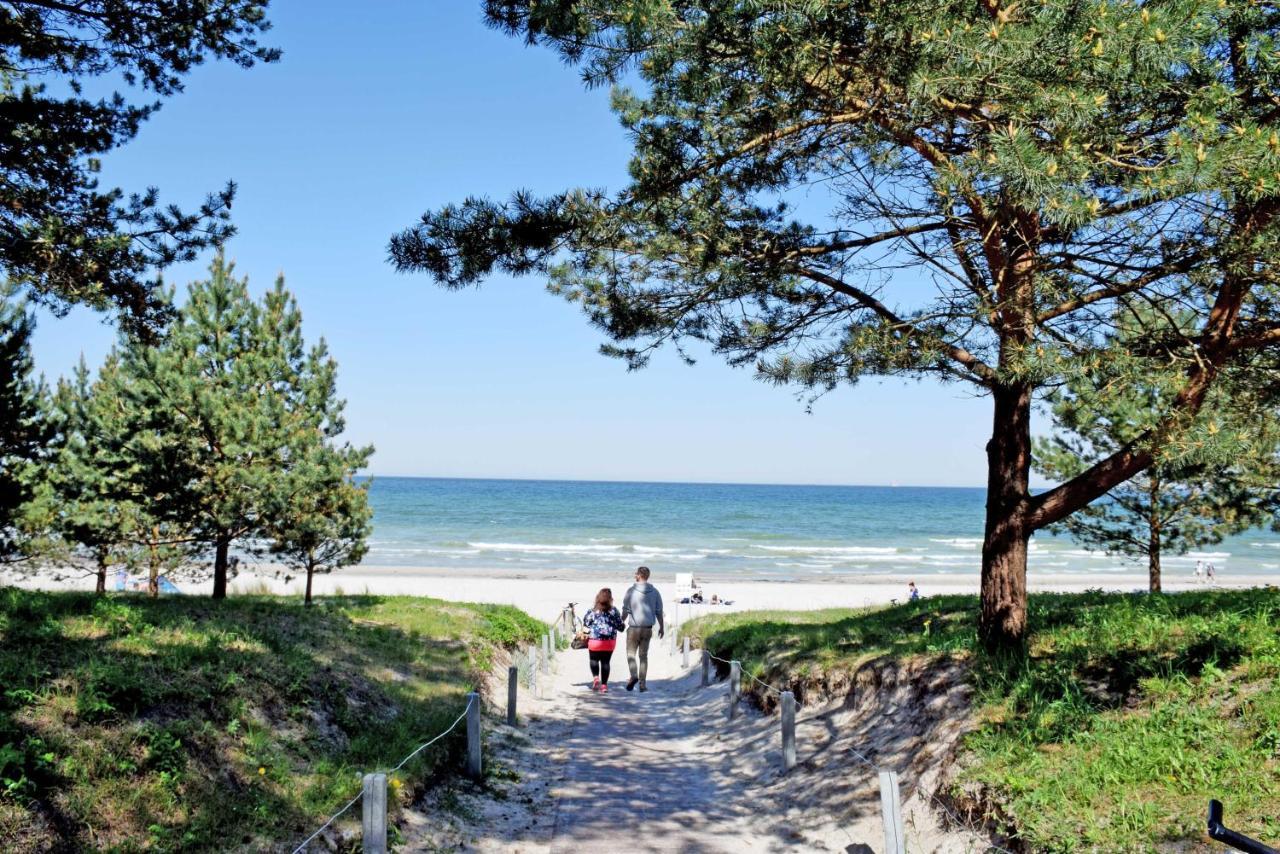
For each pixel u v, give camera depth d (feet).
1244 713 19.33
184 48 30.09
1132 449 26.08
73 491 48.39
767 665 41.09
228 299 51.03
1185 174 17.01
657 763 34.01
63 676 21.21
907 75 19.94
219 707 23.50
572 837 24.71
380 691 31.89
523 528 303.68
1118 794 18.10
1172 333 23.93
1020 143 17.58
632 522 340.18
